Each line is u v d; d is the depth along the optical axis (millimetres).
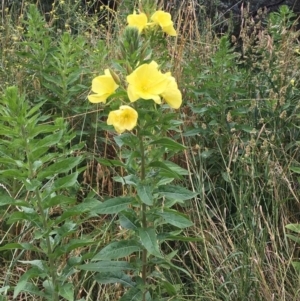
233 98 1054
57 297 614
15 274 771
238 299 742
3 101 614
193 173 915
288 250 802
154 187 614
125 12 1232
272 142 938
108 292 755
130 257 797
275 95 967
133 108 576
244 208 820
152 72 563
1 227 854
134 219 616
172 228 846
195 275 782
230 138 960
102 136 1020
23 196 854
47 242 620
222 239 807
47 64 1086
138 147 599
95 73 1059
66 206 820
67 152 843
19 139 611
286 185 885
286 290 767
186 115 1025
